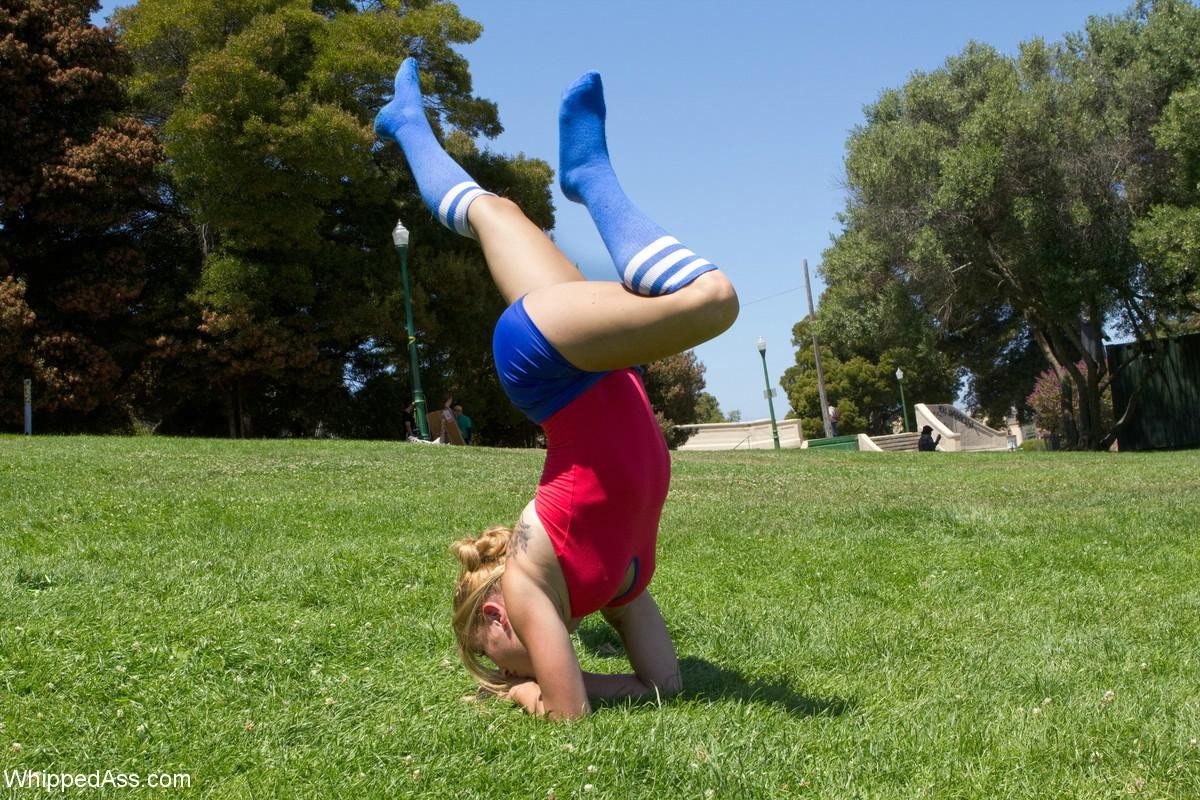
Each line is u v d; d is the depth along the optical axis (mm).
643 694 4062
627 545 3734
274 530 8148
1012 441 50406
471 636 3992
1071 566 7352
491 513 9656
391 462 15391
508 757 3258
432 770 3160
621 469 3611
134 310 30250
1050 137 27125
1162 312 30391
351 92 30969
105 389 28641
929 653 4914
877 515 9828
